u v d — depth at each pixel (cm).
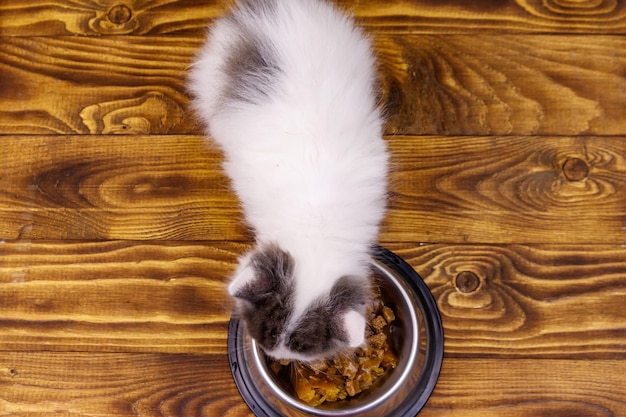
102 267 74
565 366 72
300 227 66
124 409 72
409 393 70
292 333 64
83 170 75
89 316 73
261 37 68
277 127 67
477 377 72
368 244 69
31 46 77
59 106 76
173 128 76
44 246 74
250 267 65
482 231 74
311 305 64
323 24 69
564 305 73
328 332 63
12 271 74
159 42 77
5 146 76
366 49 72
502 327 73
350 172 67
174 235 75
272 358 70
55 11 77
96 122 76
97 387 73
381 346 70
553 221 74
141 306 74
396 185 75
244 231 74
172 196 75
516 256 74
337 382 69
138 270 74
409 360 69
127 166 75
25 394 72
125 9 77
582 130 75
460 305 73
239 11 70
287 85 67
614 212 74
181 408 72
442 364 72
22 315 73
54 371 73
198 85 73
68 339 73
